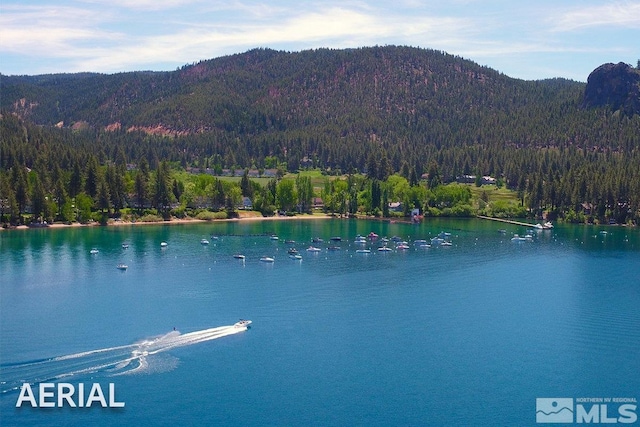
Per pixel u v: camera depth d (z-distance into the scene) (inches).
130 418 3937.0
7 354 4800.7
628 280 7583.7
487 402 4271.7
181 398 4195.4
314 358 4901.6
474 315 6063.0
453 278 7637.8
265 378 4530.0
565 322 5866.1
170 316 5836.6
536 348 5196.9
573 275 7859.3
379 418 4025.6
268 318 5856.3
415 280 7504.9
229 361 4803.2
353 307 6269.7
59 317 5757.9
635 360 4968.0
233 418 3973.9
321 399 4247.0
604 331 5620.1
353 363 4827.8
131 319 5718.5
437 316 6018.7
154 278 7450.8
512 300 6624.0
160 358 4810.5
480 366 4822.8
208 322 5674.2
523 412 4160.9
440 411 4133.9
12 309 6028.5
